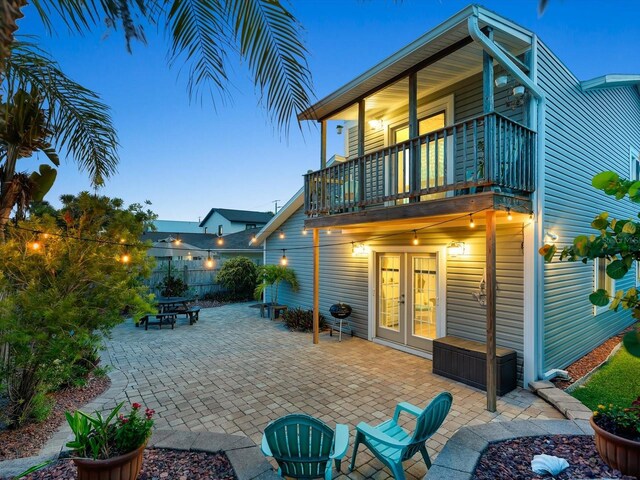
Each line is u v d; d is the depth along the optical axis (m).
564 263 5.81
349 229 7.47
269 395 4.83
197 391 4.97
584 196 6.56
